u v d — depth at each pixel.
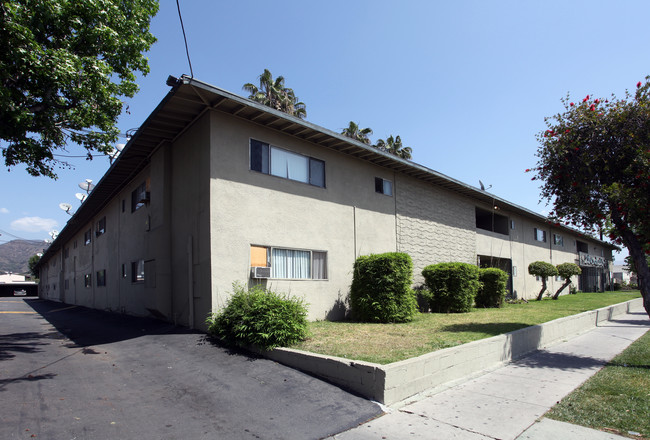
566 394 6.02
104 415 4.93
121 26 8.86
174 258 11.22
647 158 7.32
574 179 8.27
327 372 6.33
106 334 10.49
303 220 11.89
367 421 4.99
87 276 22.25
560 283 31.89
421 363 6.12
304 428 4.73
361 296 12.08
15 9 6.88
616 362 8.15
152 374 6.66
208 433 4.53
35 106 8.17
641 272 8.05
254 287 9.33
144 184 13.98
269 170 11.14
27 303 31.02
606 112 8.10
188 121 10.73
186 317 10.37
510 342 8.54
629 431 4.57
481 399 5.79
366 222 14.23
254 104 9.88
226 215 9.92
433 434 4.61
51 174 9.60
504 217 24.98
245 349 8.08
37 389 5.75
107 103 8.91
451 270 15.47
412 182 16.86
